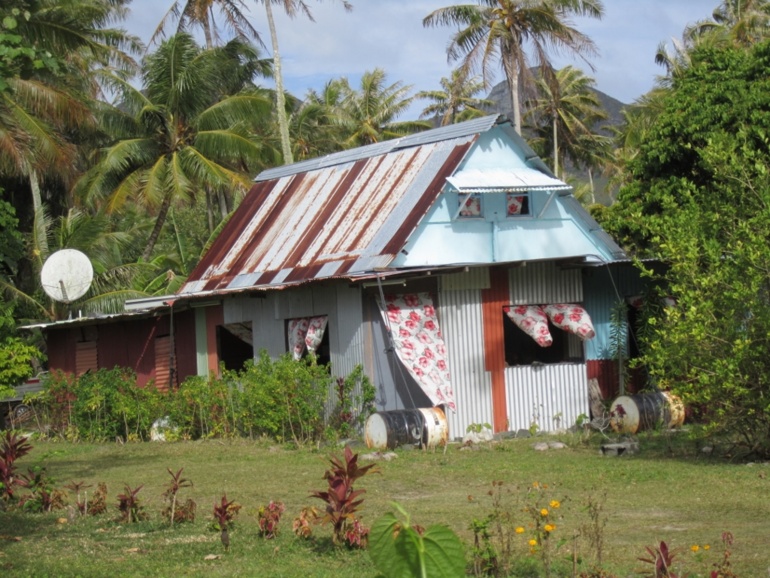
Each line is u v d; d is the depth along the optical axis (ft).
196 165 112.88
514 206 69.00
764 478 43.09
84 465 57.52
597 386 68.80
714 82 75.87
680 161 76.33
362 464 52.70
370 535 13.12
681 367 49.57
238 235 81.61
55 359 97.14
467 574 28.40
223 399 68.08
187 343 82.12
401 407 63.87
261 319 73.67
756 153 58.65
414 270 61.05
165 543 33.58
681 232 50.37
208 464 55.93
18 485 42.50
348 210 72.08
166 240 167.22
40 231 107.24
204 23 136.56
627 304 71.41
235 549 32.30
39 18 85.15
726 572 25.57
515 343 74.08
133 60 127.44
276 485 47.37
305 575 28.43
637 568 28.32
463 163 67.67
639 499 40.11
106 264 112.16
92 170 115.03
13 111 99.40
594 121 192.24
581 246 70.69
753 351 46.09
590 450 55.36
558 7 126.82
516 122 127.13
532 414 66.74
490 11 127.24
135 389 72.90
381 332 63.62
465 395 64.64
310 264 69.82
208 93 118.01
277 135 155.53
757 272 46.44
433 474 48.62
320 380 63.82
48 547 33.12
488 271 66.44
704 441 54.54
